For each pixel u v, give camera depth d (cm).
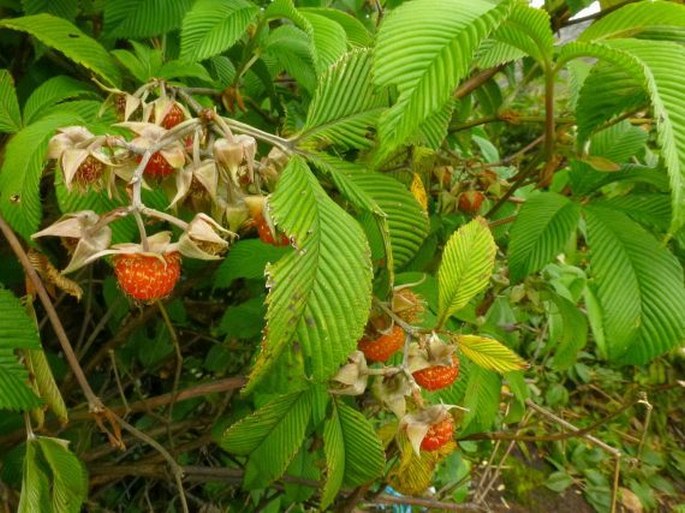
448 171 24
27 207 12
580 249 45
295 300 11
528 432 51
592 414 57
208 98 17
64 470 14
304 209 11
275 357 11
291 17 15
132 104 13
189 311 27
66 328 24
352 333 11
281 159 13
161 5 17
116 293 21
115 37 17
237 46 20
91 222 11
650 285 17
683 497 52
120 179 12
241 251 18
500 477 48
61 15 18
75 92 15
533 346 52
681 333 17
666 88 11
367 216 16
